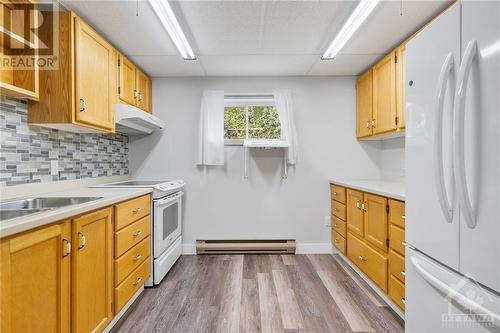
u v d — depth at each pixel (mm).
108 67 2168
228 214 3281
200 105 3258
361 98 3115
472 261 913
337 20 2049
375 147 3299
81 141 2338
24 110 1726
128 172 3219
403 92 2311
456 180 907
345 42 2318
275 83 3281
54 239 1189
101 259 1569
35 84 1620
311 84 3287
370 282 2346
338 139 3303
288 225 3295
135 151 3238
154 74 3168
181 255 3191
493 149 823
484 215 859
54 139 2006
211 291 2273
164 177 3250
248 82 3268
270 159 3287
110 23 2066
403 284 1792
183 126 3262
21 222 979
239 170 3281
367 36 2305
